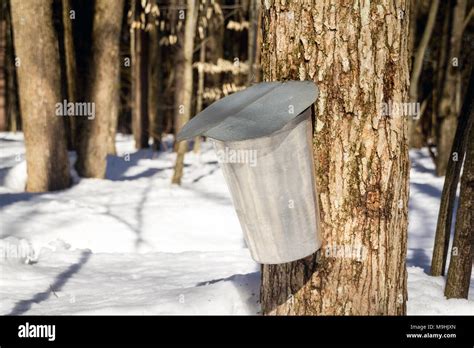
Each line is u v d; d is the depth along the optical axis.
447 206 8.62
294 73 5.25
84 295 7.92
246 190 4.74
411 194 18.08
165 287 8.27
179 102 30.62
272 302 5.65
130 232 13.02
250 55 22.44
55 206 14.45
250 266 9.83
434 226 14.40
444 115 22.78
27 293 8.03
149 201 15.95
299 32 5.22
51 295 7.95
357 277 5.31
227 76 32.12
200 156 26.73
